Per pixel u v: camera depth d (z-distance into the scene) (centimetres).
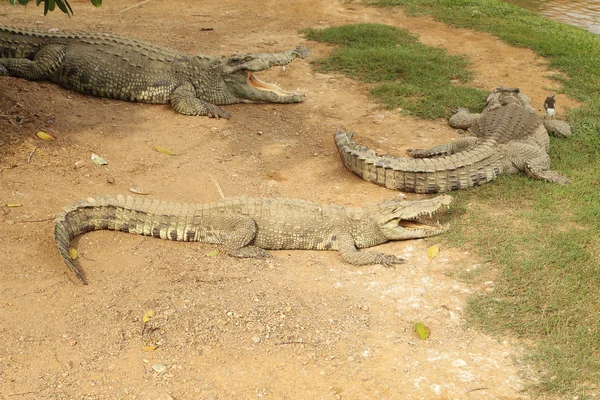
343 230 694
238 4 1641
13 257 619
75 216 664
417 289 619
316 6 1645
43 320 550
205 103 1006
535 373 513
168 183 791
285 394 488
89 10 1492
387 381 505
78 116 924
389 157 834
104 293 590
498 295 600
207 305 582
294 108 1055
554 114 990
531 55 1340
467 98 1088
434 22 1545
